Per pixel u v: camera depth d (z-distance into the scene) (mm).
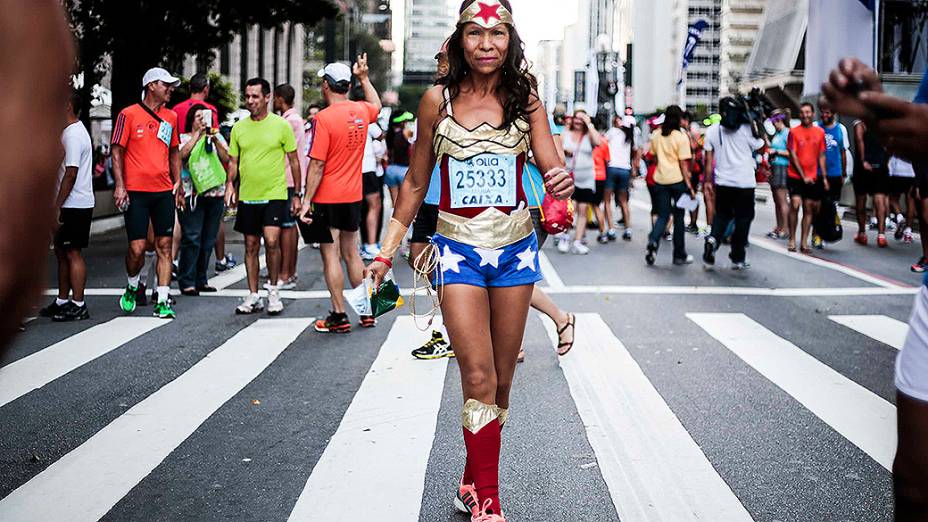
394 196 13898
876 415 5723
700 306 9742
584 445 5102
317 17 19406
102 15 17031
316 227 8273
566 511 4160
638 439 5211
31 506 4203
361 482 4512
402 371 6871
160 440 5203
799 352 7547
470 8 3754
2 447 5078
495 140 3811
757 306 9766
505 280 3846
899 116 2182
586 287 11023
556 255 14266
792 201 14484
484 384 3785
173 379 6641
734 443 5145
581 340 7984
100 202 17891
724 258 13859
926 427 2543
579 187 14422
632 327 8562
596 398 6098
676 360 7227
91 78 18000
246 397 6141
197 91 10688
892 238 16484
